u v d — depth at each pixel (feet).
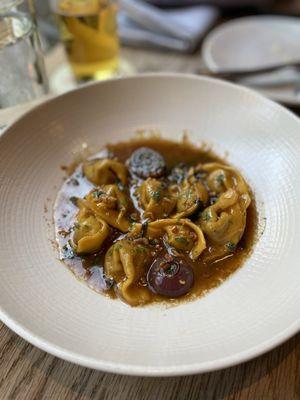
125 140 1.20
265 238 0.95
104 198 1.02
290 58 1.51
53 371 0.82
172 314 0.83
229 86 1.17
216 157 1.17
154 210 1.03
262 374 0.82
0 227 0.93
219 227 0.95
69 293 0.87
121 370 0.68
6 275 0.84
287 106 1.35
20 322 0.74
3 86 1.24
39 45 1.33
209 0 1.72
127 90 1.19
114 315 0.83
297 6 1.79
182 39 1.59
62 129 1.14
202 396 0.79
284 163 1.04
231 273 0.91
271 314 0.78
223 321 0.80
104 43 1.40
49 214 1.03
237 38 1.56
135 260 0.92
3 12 1.20
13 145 1.05
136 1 1.74
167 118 1.21
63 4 1.31
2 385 0.81
